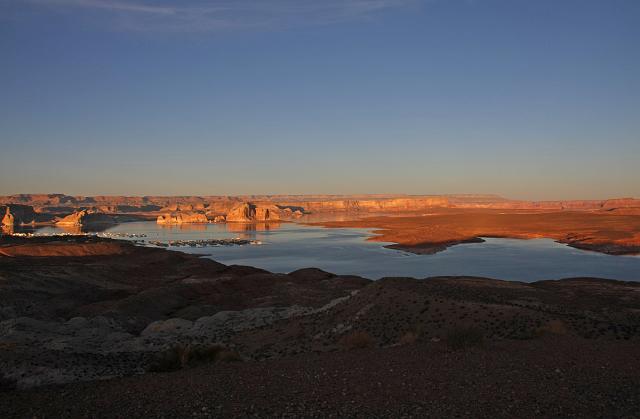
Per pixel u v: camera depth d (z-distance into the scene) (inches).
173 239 7007.9
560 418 448.8
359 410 474.0
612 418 447.8
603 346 721.0
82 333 1518.2
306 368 641.0
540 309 1189.7
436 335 965.2
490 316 1017.5
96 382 626.5
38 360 935.7
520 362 629.0
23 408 510.0
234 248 5561.0
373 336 1039.6
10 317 1760.6
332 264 4035.4
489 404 482.0
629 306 1679.4
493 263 3966.5
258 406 490.0
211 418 462.0
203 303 2174.0
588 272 3432.6
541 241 5989.2
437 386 539.2
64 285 2401.6
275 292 2348.7
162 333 1608.0
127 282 2822.3
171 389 555.2
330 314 1311.5
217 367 681.0
